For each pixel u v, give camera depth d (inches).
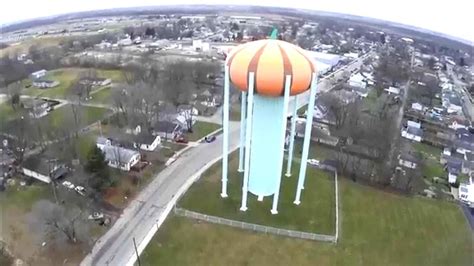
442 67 7357.3
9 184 2554.1
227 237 2074.3
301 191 2454.5
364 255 1996.8
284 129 1988.2
